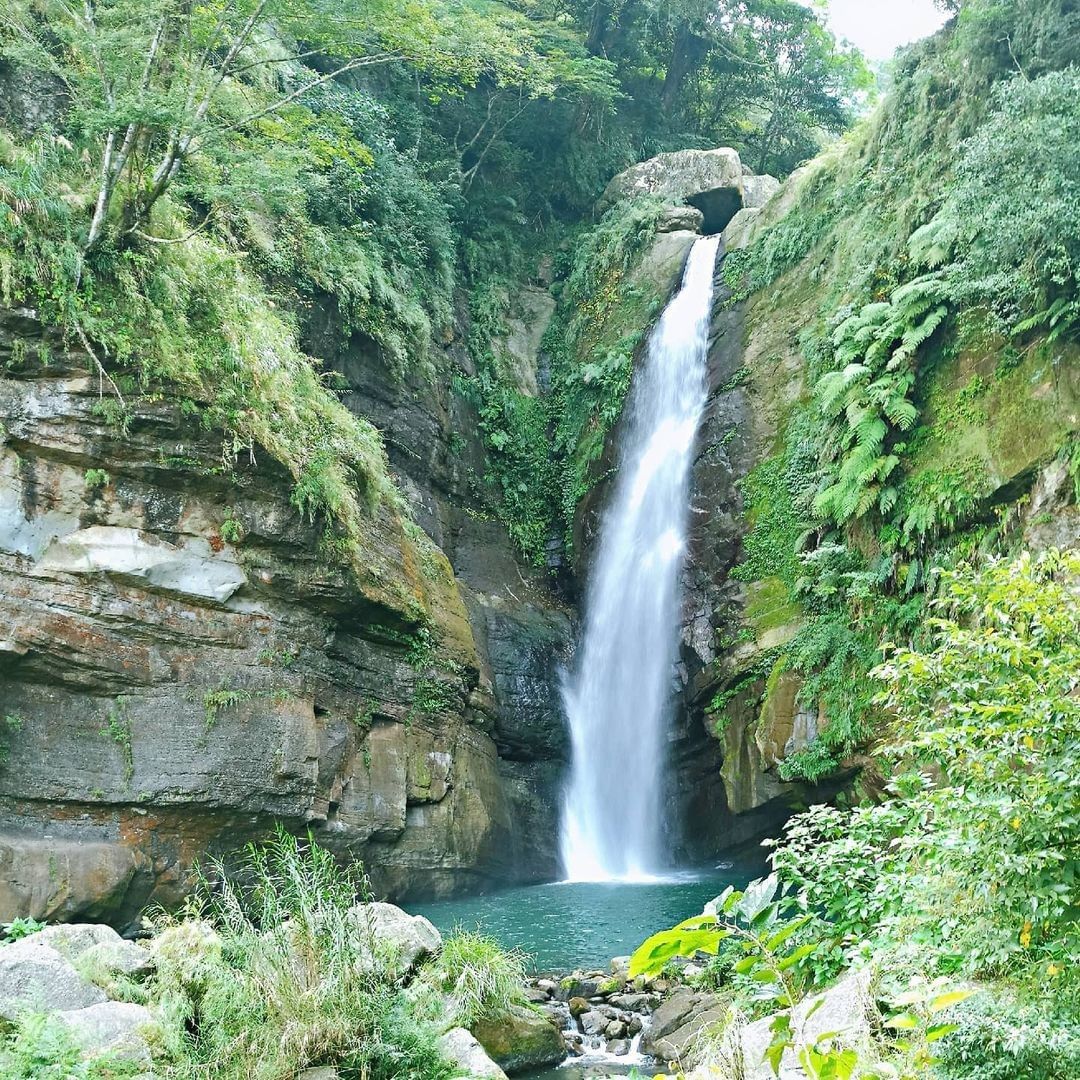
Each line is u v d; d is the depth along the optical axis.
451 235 24.62
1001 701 5.50
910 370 15.73
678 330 22.94
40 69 12.91
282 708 12.48
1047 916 4.64
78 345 11.23
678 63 32.28
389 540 15.45
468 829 15.55
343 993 6.07
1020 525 13.66
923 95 18.23
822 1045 4.32
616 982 9.02
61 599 10.64
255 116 13.38
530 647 20.16
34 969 5.58
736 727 17.27
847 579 15.96
